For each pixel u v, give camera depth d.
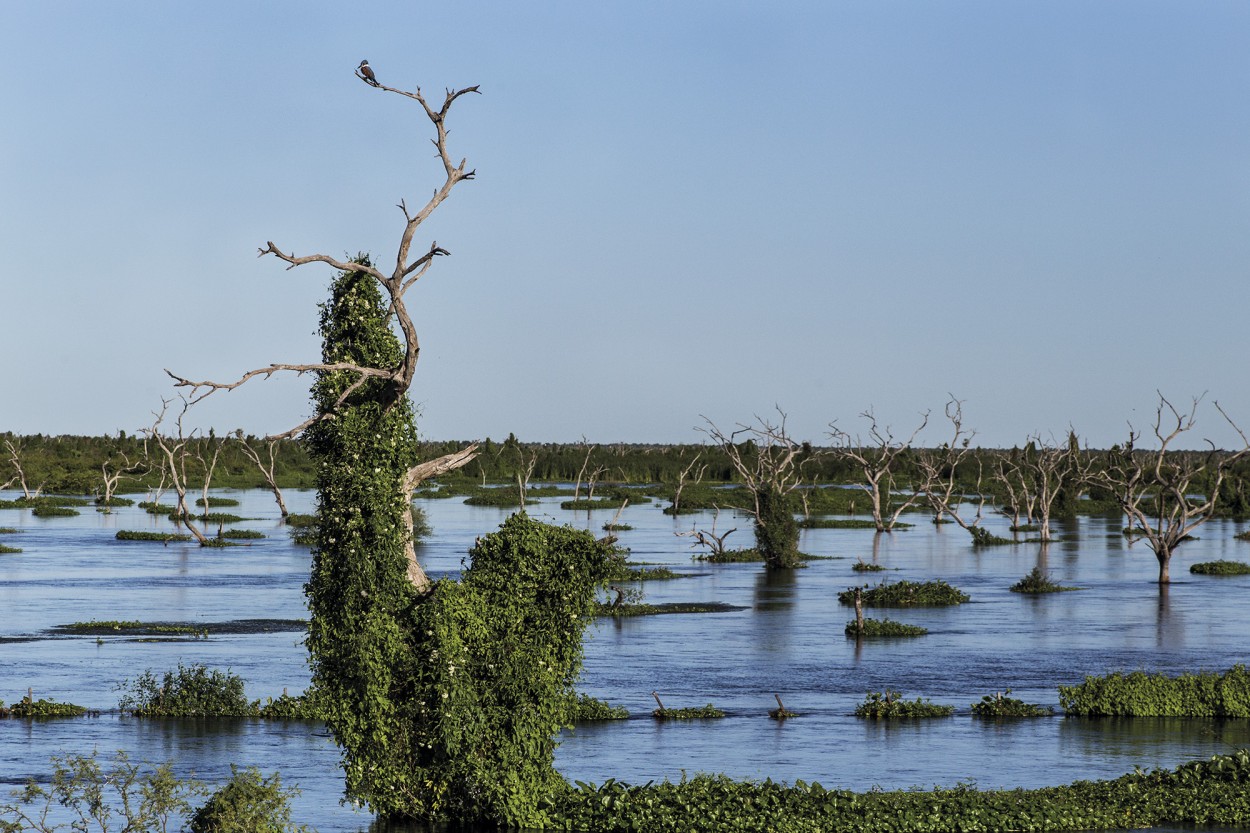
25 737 50.31
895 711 55.50
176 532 162.38
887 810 36.62
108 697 59.16
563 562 38.00
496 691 37.00
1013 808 37.00
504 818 36.75
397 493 36.66
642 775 44.50
